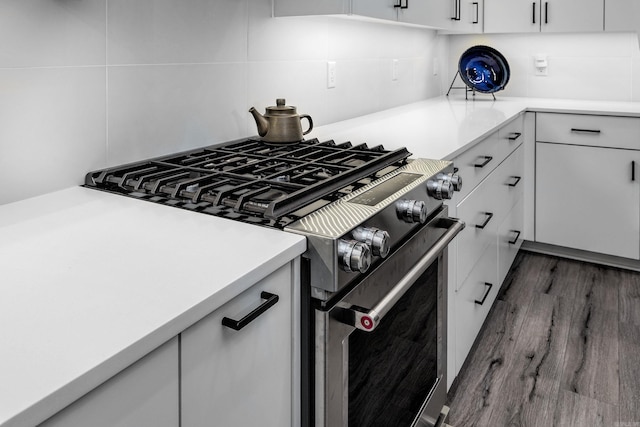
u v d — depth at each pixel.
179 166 1.29
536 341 2.12
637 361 1.96
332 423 0.93
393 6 1.97
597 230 2.84
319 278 0.87
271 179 1.12
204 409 0.69
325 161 1.34
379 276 1.04
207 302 0.66
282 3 1.76
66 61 1.16
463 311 1.81
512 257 2.76
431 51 3.28
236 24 1.64
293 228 0.89
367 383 1.06
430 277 1.38
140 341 0.56
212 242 0.84
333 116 2.26
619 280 2.72
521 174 2.88
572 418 1.67
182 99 1.47
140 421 0.59
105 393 0.54
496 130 2.11
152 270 0.73
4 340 0.55
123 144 1.32
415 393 1.34
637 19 2.78
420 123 2.20
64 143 1.18
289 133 1.60
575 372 1.91
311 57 2.05
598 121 2.71
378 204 1.02
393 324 1.16
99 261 0.77
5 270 0.74
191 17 1.47
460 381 1.87
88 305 0.63
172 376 0.63
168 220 0.95
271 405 0.84
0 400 0.46
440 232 1.38
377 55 2.59
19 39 1.07
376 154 1.38
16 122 1.08
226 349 0.72
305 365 0.91
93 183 1.22
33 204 1.07
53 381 0.49
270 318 0.81
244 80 1.70
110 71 1.26
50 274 0.72
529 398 1.77
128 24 1.29
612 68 3.10
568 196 2.88
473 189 1.85
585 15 2.90
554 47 3.23
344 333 0.94
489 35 3.43
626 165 2.69
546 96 3.32
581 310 2.38
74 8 1.16
